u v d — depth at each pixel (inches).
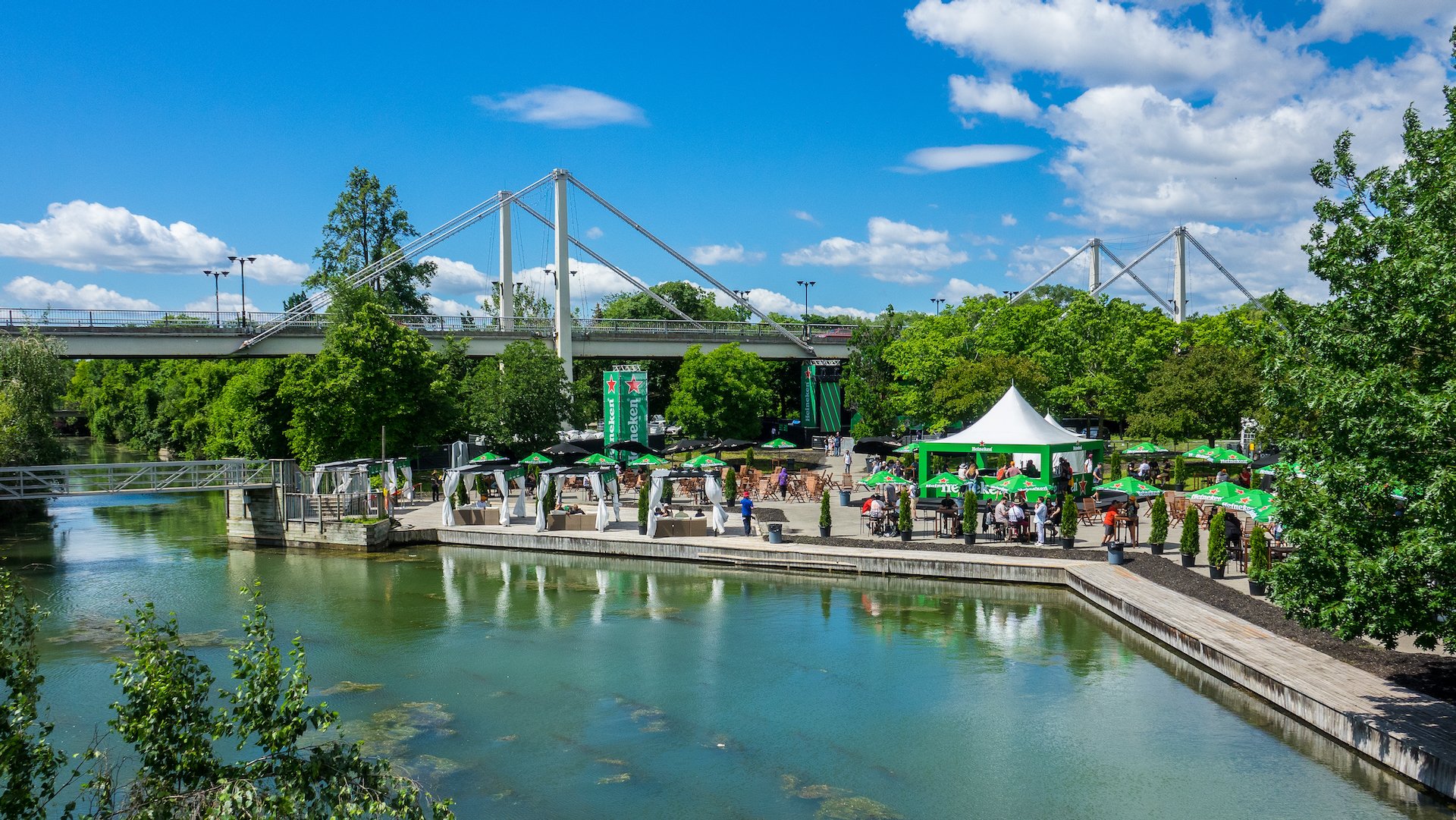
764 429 3597.4
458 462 1953.7
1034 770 647.1
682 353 3351.4
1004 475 1541.6
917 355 2513.5
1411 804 575.2
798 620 1034.1
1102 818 577.6
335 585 1259.2
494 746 699.4
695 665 884.6
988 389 2176.4
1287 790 605.6
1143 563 1128.8
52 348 1941.4
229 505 1643.7
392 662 905.5
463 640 978.1
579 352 3132.4
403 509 1774.1
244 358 2479.1
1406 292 552.7
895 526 1414.9
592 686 829.8
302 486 1620.3
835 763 665.0
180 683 378.6
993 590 1137.4
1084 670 847.7
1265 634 832.3
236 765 377.1
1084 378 2341.3
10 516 1977.1
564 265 2913.4
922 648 921.5
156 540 1672.0
